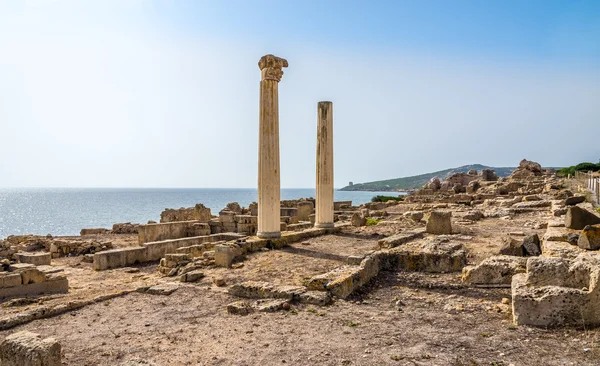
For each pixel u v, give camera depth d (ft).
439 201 119.55
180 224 73.15
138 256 55.62
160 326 26.66
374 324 25.00
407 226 69.00
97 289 38.83
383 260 38.60
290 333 24.06
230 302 31.63
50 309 29.68
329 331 24.09
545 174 181.98
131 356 21.79
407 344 21.48
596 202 70.03
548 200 83.41
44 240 69.51
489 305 27.40
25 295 37.17
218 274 40.37
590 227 30.78
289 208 99.14
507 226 62.54
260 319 26.94
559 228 41.70
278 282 35.58
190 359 20.99
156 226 68.90
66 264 57.36
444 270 36.52
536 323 22.91
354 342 22.15
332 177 64.39
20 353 17.71
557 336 21.27
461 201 111.45
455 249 38.96
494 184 148.15
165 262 45.29
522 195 107.14
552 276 23.84
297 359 20.24
